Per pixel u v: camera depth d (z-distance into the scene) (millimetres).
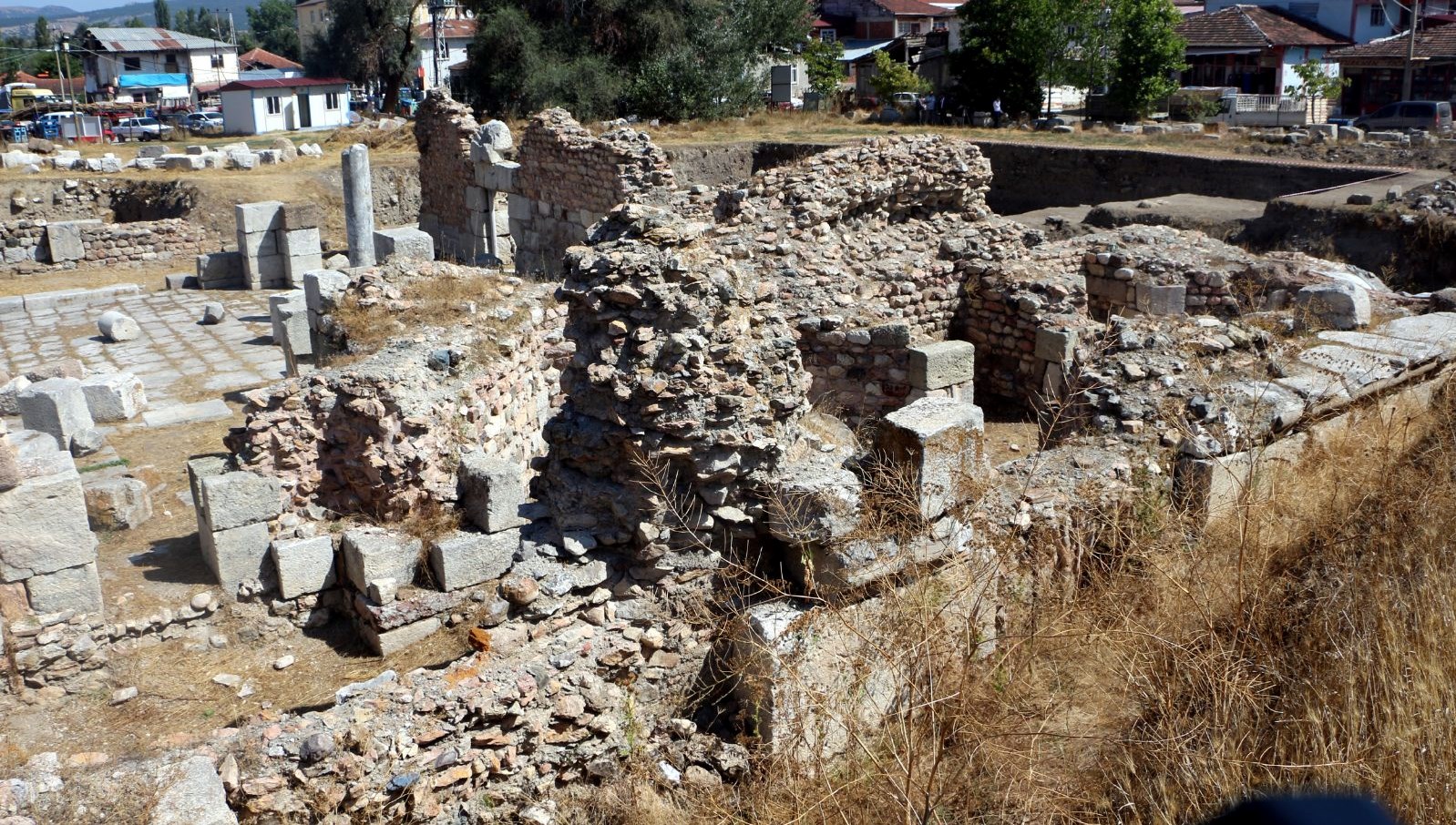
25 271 21750
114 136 45188
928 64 45031
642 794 5543
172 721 6141
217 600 7121
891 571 5859
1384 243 18188
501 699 5523
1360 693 5059
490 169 21547
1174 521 6793
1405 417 8250
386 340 9969
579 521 6309
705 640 6246
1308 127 30672
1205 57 47344
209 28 122688
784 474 6215
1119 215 21250
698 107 37125
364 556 6570
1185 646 5547
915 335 12711
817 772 5172
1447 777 4383
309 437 8062
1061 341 11531
